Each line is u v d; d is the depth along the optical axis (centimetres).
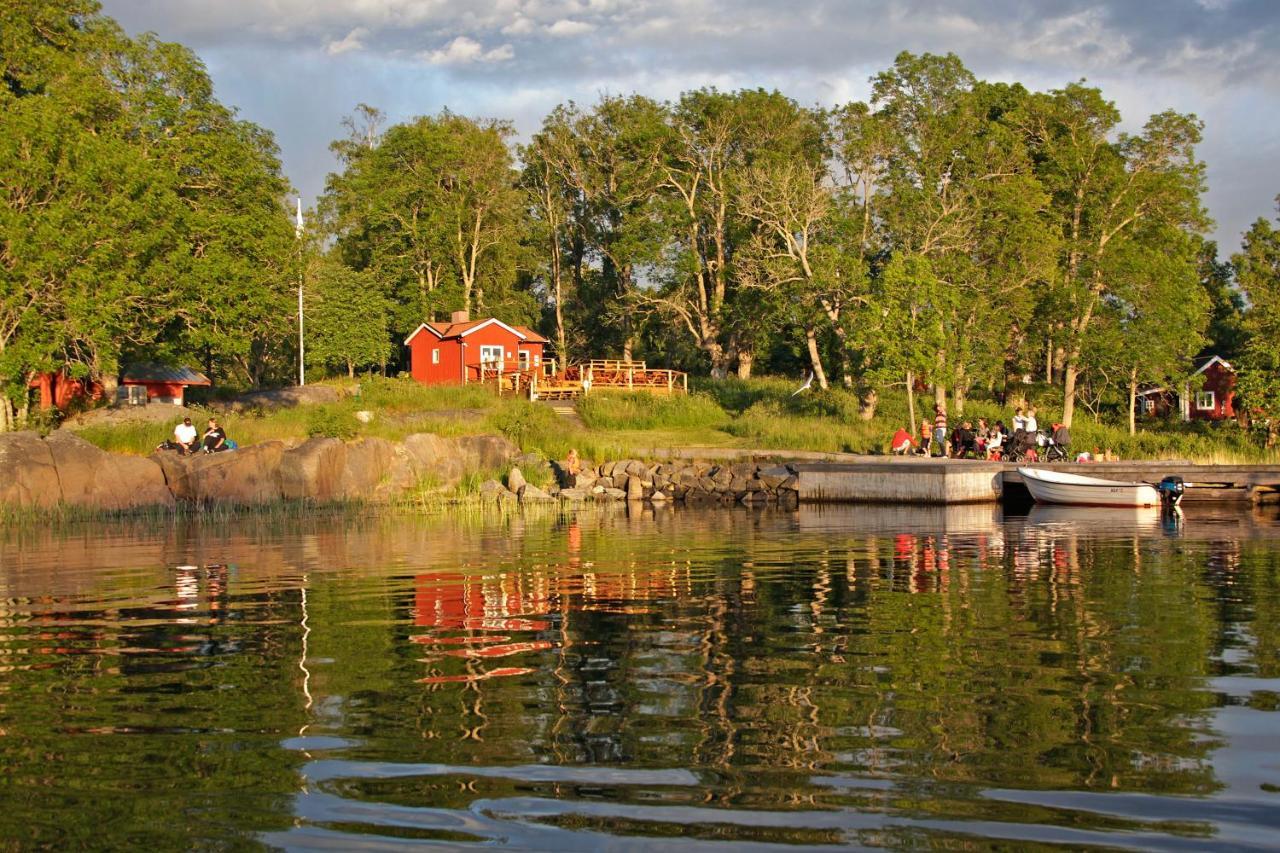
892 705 746
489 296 7506
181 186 4269
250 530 2323
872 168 5231
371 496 3194
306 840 504
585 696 775
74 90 3628
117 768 614
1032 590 1320
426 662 897
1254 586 1350
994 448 3703
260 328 4634
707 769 607
